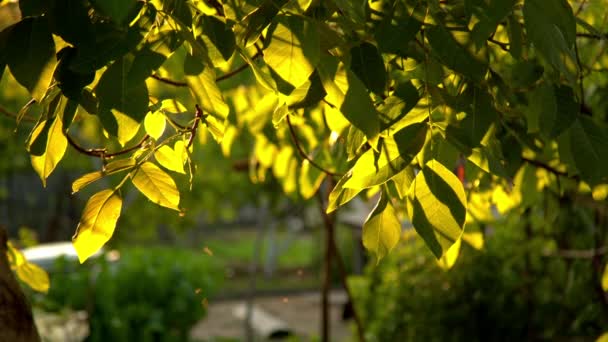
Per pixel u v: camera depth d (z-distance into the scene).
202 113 2.05
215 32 1.88
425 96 1.95
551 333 6.64
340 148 3.53
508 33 2.02
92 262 7.66
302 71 1.76
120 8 1.46
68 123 1.87
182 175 2.36
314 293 18.77
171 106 2.17
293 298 18.34
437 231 1.87
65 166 12.37
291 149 4.16
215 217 14.11
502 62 2.90
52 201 17.56
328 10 1.95
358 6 1.96
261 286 20.38
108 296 7.75
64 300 7.49
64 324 7.08
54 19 1.74
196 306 8.45
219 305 17.62
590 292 4.71
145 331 7.97
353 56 1.93
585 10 2.92
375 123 1.74
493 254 7.25
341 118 2.22
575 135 2.02
